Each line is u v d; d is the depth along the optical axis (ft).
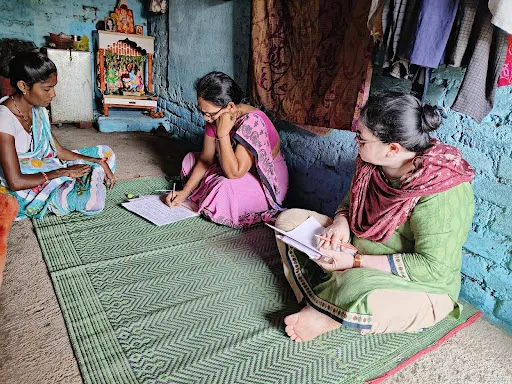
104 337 4.46
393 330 4.58
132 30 15.57
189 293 5.41
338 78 6.48
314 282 5.05
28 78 6.22
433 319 4.65
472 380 4.28
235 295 5.45
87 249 6.31
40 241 6.41
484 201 5.41
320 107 6.90
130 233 6.95
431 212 4.18
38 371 3.96
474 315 5.47
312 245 4.90
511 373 4.43
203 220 7.72
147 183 9.58
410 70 5.26
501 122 5.08
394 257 4.43
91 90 14.88
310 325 4.55
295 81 7.39
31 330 4.50
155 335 4.56
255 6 7.77
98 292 5.25
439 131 5.82
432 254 4.25
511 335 5.16
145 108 15.61
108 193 8.73
